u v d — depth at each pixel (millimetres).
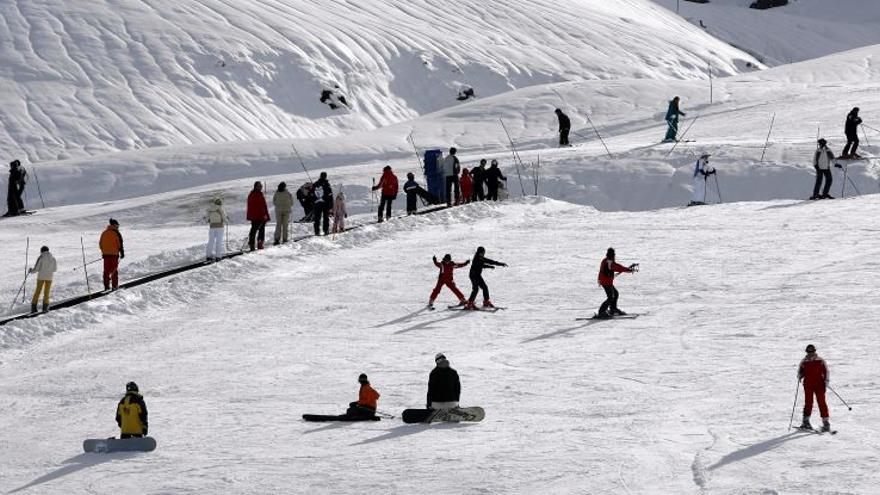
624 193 145750
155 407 62969
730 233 109250
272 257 108375
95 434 58875
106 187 199625
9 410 65562
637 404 56938
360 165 178500
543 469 46312
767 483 42906
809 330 71062
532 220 126000
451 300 89562
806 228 108688
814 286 84000
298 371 69938
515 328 78562
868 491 41312
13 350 83625
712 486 42844
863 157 142375
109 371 73750
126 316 91688
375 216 140125
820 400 49875
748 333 71688
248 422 58281
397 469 47531
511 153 170875
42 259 92500
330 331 81500
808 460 45594
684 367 64250
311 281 100125
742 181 142375
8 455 55250
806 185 139000
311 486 45688
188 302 95500
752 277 89125
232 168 198875
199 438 55469
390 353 73375
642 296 85938
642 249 104125
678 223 117500
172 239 136000
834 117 174125
